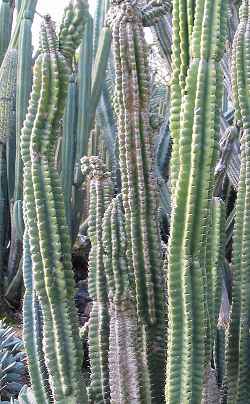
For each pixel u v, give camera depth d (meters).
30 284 1.68
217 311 1.76
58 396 1.50
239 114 1.67
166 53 3.26
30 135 1.44
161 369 1.65
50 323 1.49
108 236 1.54
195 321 1.36
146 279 1.61
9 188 4.12
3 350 3.13
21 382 3.06
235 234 1.67
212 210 1.77
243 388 1.64
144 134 1.57
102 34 3.77
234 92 1.67
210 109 1.32
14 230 4.04
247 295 1.64
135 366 1.54
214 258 1.76
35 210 1.45
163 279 1.66
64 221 1.47
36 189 1.43
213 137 1.32
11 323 3.97
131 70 1.54
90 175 1.68
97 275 1.65
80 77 3.82
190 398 1.37
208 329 1.41
